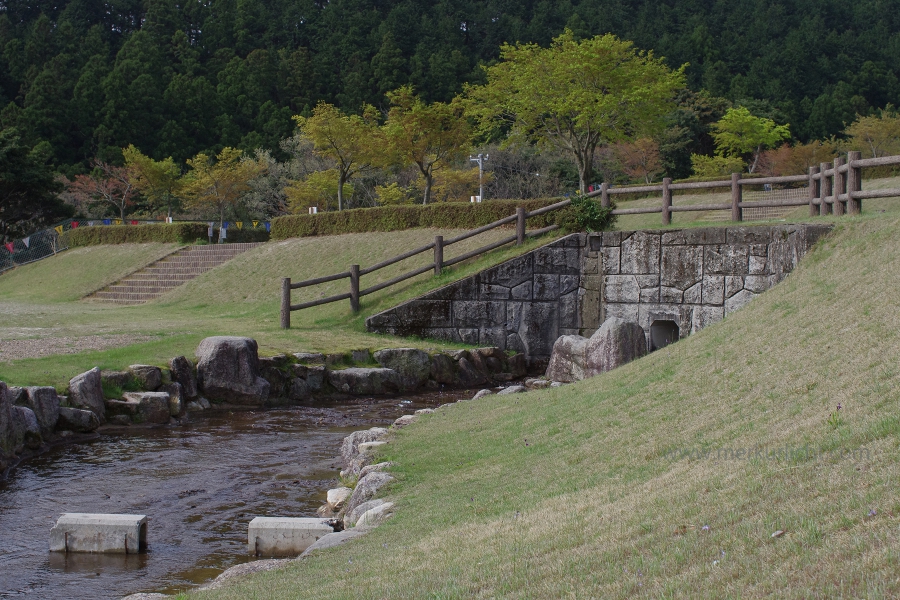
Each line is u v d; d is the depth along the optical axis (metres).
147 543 7.75
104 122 66.75
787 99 71.25
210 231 35.53
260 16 94.44
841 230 13.57
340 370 16.41
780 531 3.89
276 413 14.62
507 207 23.02
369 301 20.45
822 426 5.54
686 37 84.00
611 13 92.69
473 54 87.19
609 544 4.46
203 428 13.25
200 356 15.18
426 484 7.55
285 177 58.34
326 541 6.37
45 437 11.76
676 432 6.95
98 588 6.54
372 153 40.75
